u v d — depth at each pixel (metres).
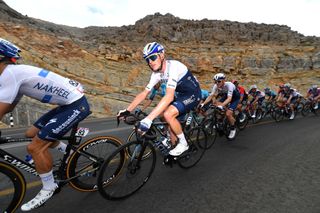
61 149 2.45
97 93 15.57
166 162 3.11
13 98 1.91
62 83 2.20
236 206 2.47
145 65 21.17
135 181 2.88
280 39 32.69
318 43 30.03
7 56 1.90
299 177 3.26
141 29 32.81
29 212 2.30
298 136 6.07
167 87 2.80
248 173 3.41
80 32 38.72
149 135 2.85
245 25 36.62
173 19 35.53
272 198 2.65
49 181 2.24
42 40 16.83
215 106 5.17
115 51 20.94
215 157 4.16
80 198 2.58
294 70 26.02
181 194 2.73
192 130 3.87
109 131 7.06
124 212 2.33
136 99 3.38
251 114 8.25
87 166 2.60
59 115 2.22
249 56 26.59
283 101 9.06
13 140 2.13
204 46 27.89
